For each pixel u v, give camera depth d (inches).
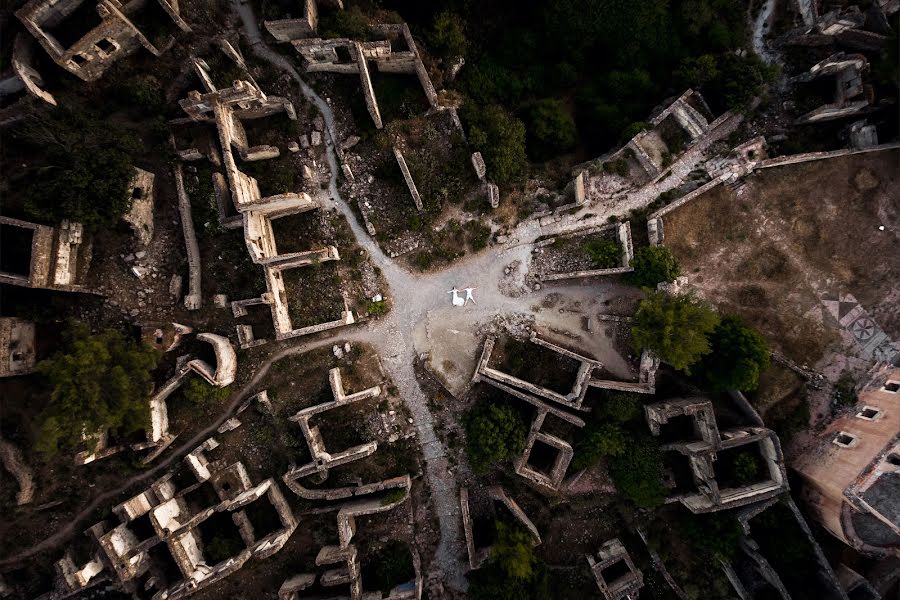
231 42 1314.0
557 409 1342.3
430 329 1396.4
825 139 1363.2
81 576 1238.9
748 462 1299.2
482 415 1331.2
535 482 1337.4
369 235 1385.3
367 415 1392.7
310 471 1311.5
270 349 1370.6
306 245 1370.6
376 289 1389.0
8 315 1210.0
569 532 1440.7
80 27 1164.5
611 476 1359.5
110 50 1195.3
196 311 1328.7
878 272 1344.7
